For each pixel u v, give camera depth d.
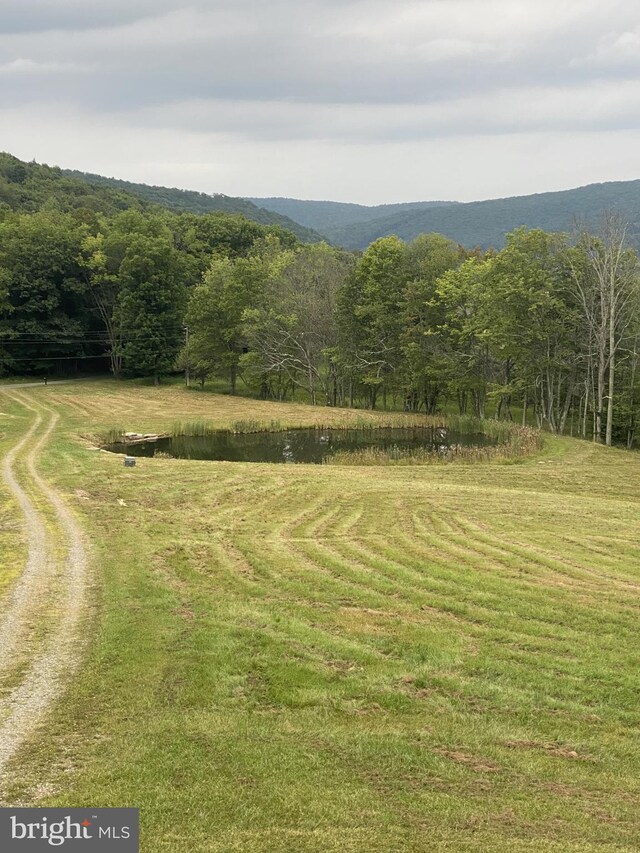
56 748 6.79
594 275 39.41
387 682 8.54
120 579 12.27
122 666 8.70
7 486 20.69
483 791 6.34
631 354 38.78
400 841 5.55
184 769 6.46
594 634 10.21
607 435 35.97
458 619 10.82
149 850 5.30
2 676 8.34
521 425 41.69
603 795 6.36
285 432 41.97
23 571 12.55
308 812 5.88
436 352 48.06
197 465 26.66
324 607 11.23
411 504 20.02
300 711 7.79
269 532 16.52
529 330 39.53
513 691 8.36
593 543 15.77
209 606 11.09
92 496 19.86
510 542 15.76
